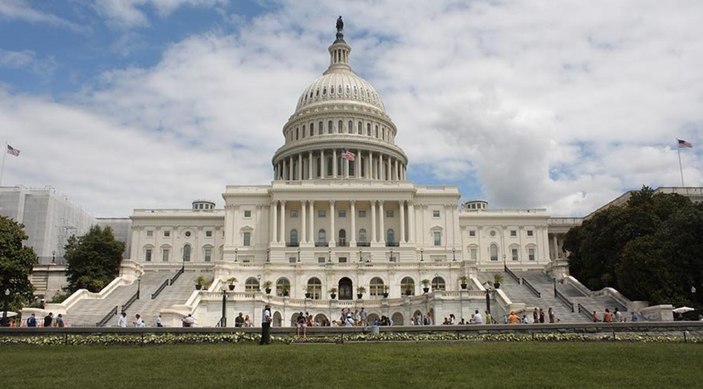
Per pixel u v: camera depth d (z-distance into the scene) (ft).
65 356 91.30
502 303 215.92
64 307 214.07
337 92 475.72
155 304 228.02
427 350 96.17
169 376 71.15
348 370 75.46
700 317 174.09
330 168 442.50
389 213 380.78
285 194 370.94
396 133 498.28
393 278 281.95
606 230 255.91
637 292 221.66
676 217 216.13
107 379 69.21
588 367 78.18
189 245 419.54
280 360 84.58
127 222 512.63
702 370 75.36
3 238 222.89
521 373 73.31
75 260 287.69
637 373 73.26
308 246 356.59
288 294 280.31
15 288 228.63
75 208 452.76
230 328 119.96
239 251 371.15
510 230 419.95
